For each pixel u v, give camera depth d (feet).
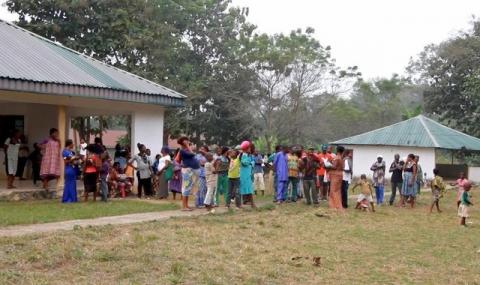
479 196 82.43
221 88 134.21
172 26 127.85
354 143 117.70
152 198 57.41
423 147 109.70
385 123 177.27
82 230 33.86
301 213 49.19
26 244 29.19
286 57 128.57
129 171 60.54
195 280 24.89
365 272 29.01
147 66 112.47
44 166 54.60
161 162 56.95
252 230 38.60
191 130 138.62
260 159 67.15
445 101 160.25
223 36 138.72
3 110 70.13
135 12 112.37
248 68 133.80
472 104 155.94
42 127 67.97
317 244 35.70
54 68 56.70
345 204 56.54
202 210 48.03
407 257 33.37
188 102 122.52
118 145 63.57
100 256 27.55
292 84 132.57
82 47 106.63
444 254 34.86
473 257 34.27
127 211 45.83
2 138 69.92
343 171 55.57
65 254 27.35
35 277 23.72
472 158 157.48
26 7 106.11
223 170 51.49
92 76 59.67
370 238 39.29
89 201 52.37
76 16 106.93
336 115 160.66
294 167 57.57
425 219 51.44
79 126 111.96
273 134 131.95
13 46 58.75
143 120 64.85
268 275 26.81
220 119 139.44
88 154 52.11
